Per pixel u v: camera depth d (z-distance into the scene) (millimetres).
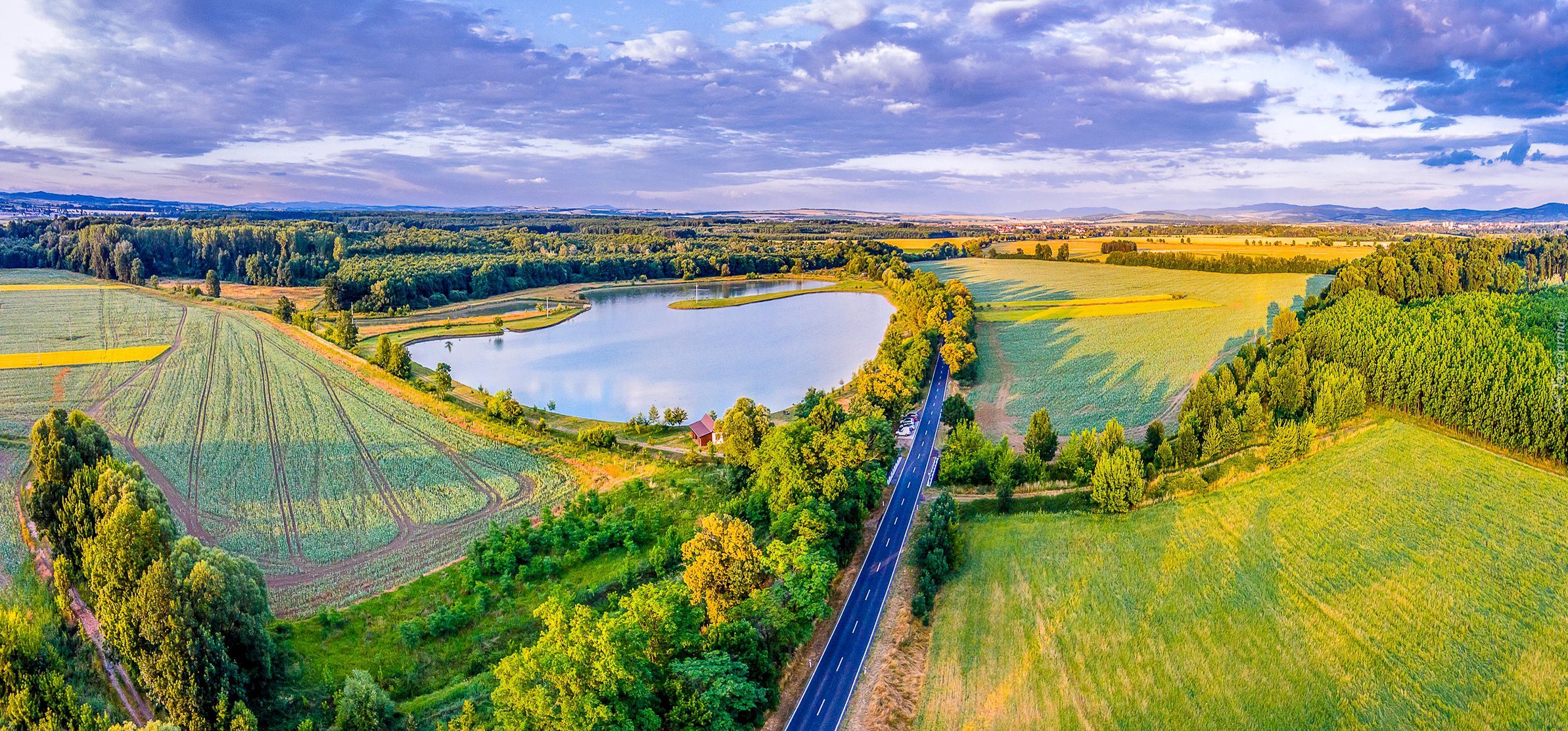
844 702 62344
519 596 75688
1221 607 74562
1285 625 71812
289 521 91438
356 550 84875
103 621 60656
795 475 87000
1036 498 98000
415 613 72250
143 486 72938
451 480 104375
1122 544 86188
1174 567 81250
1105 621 72688
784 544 72938
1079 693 63281
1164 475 102188
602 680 50250
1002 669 66375
